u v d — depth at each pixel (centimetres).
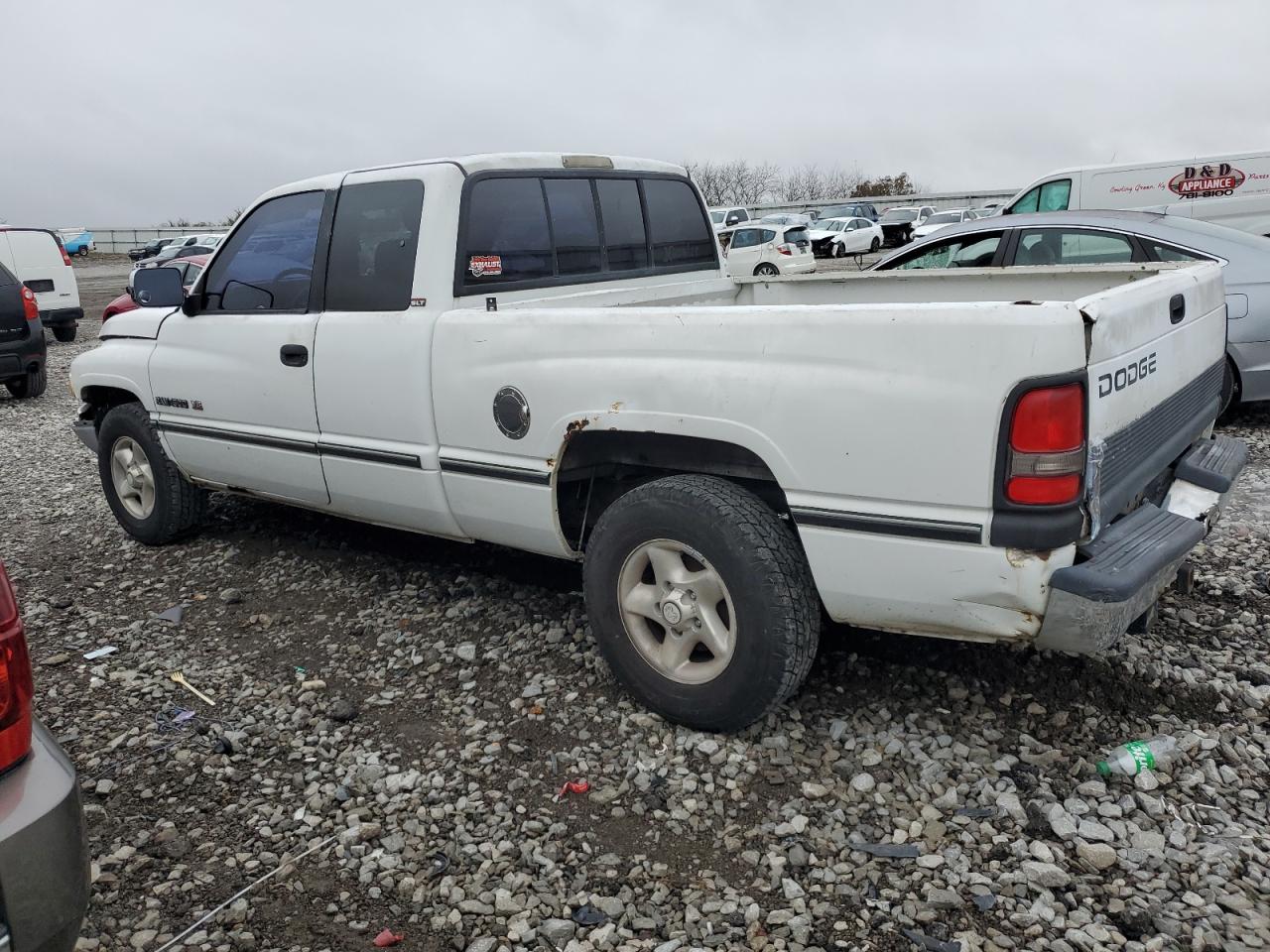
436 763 325
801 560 309
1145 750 303
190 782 320
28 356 1153
